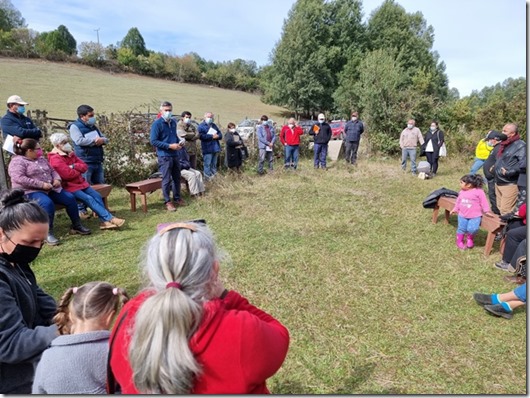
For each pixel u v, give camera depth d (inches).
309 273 162.9
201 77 2220.7
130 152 319.6
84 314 58.8
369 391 96.2
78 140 226.4
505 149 212.8
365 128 557.9
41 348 63.1
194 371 36.8
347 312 132.8
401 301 141.1
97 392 57.1
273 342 42.4
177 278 40.3
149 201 272.5
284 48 1567.4
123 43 2640.3
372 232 219.1
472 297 145.0
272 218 240.1
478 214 189.8
